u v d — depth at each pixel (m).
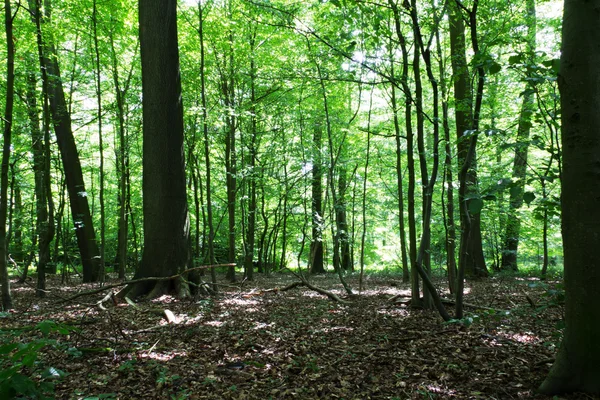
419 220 17.64
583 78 3.06
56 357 4.91
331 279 16.31
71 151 14.61
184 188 9.92
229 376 4.29
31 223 15.94
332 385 4.00
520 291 9.96
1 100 12.34
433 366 4.40
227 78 13.34
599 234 3.08
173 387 4.01
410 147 7.22
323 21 7.85
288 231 23.08
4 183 7.54
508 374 4.03
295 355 4.96
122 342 5.50
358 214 19.83
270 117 14.91
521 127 5.03
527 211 14.95
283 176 16.58
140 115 14.47
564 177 3.22
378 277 16.95
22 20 10.20
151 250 9.49
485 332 5.66
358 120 14.92
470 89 6.21
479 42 7.03
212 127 12.72
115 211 21.44
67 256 15.22
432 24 6.21
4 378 2.51
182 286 9.41
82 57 12.61
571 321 3.32
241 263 23.64
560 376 3.39
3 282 7.74
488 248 19.03
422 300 7.99
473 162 9.00
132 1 11.59
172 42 9.67
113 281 14.12
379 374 4.27
